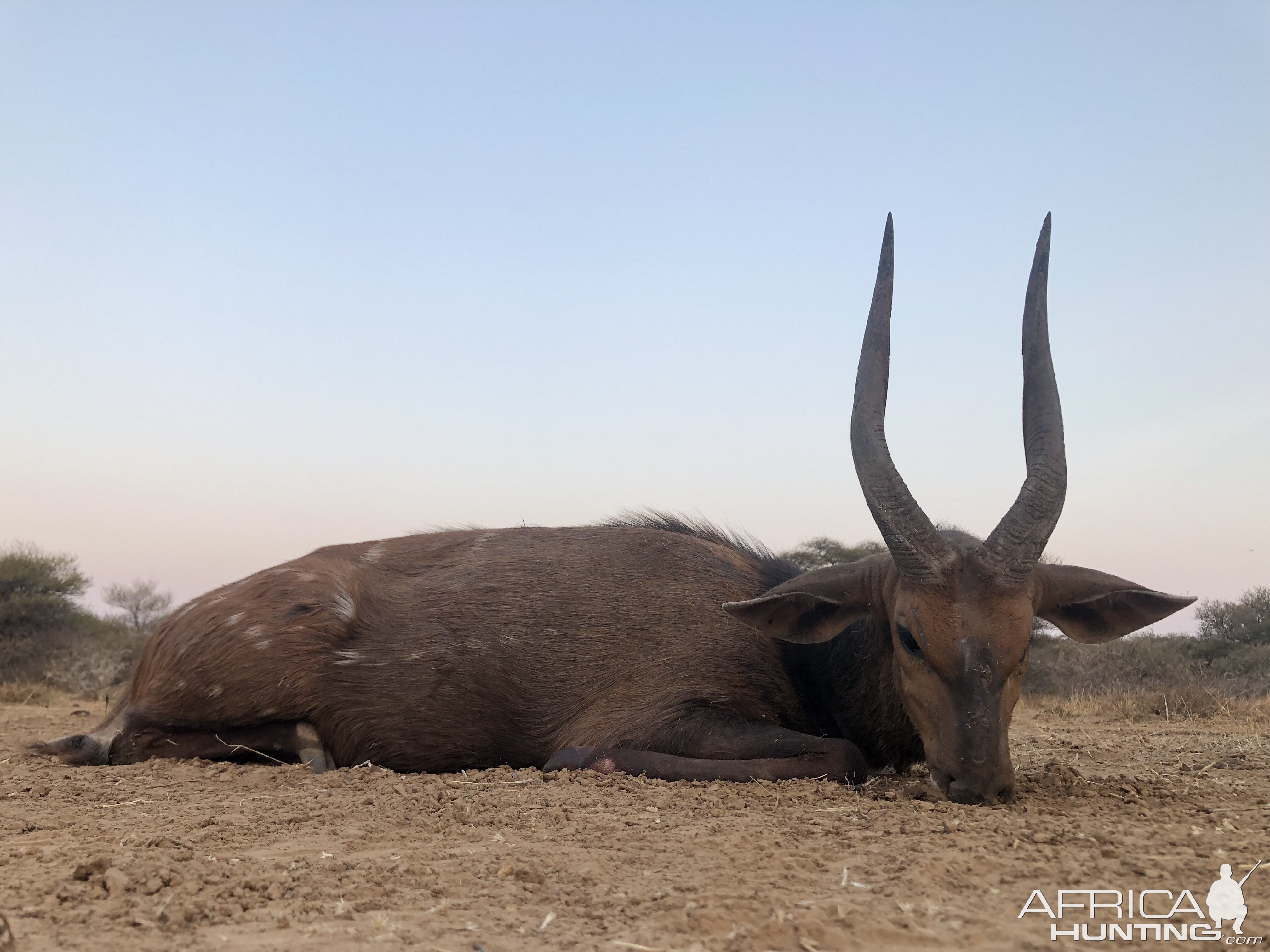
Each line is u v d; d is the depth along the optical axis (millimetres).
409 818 796
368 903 560
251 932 514
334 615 1159
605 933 512
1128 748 1479
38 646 4305
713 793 887
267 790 978
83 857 655
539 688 1118
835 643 1072
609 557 1189
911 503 874
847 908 537
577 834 731
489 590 1175
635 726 1048
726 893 568
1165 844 693
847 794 884
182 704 1165
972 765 835
